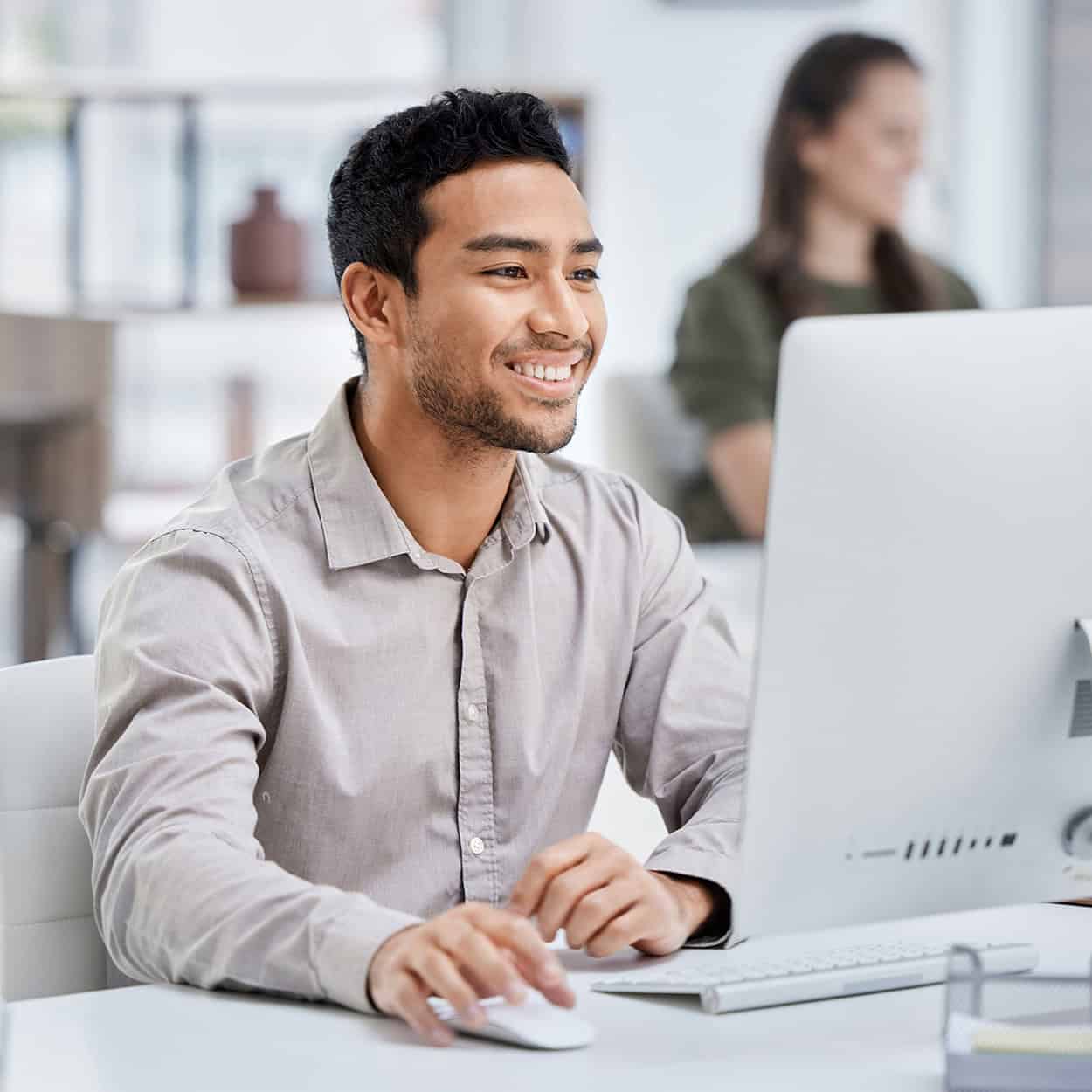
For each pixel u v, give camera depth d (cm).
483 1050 133
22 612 521
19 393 506
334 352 657
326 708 184
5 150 617
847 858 138
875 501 131
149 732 166
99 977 187
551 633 197
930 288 524
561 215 178
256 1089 124
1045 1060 122
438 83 593
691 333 519
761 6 685
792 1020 141
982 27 689
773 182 521
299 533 186
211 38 675
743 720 200
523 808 193
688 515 521
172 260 641
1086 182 695
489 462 186
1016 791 141
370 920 142
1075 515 137
